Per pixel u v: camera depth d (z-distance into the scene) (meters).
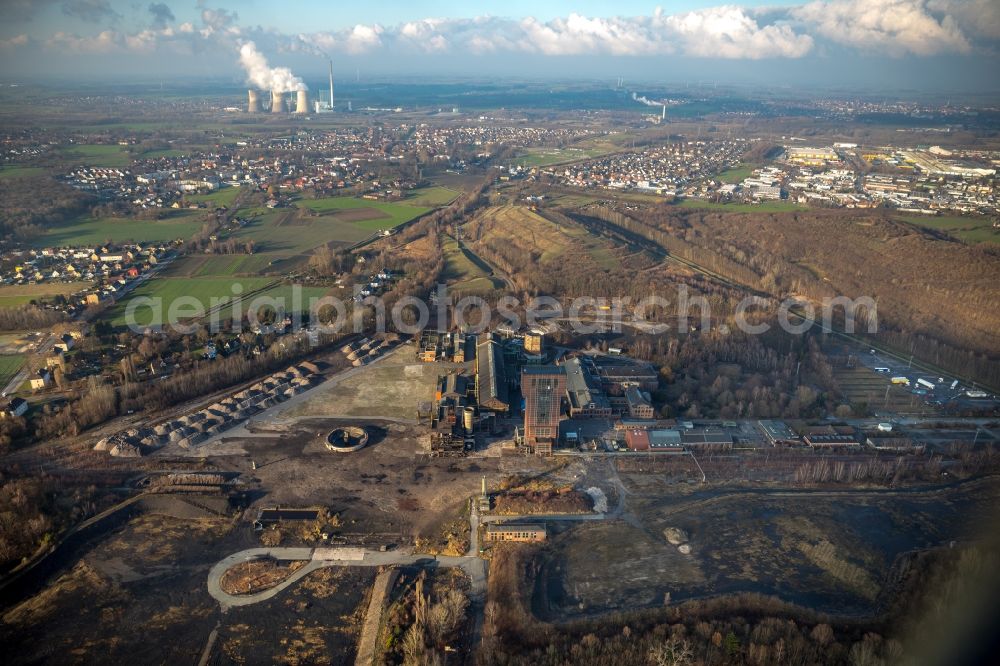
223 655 196.88
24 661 193.62
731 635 196.88
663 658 188.75
